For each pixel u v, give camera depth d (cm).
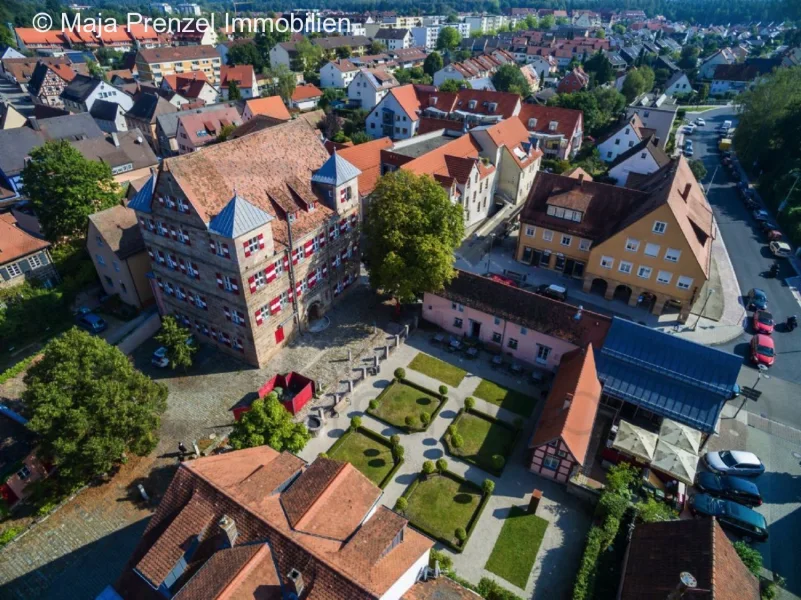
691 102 16312
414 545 2883
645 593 2981
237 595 2433
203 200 4650
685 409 4356
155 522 2897
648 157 8975
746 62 17312
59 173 6706
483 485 3981
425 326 5909
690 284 5762
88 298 6544
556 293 6350
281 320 5356
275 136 5484
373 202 5662
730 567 2989
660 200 5775
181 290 5325
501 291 5381
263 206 5066
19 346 5897
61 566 3562
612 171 9444
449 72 15812
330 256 5825
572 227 6619
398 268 5259
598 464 4278
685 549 3067
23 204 9069
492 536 3725
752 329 5909
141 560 2700
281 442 3956
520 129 9275
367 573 2500
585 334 4919
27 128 9750
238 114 12288
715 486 3994
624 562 3384
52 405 3603
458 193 7419
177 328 4966
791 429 4641
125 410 3791
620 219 6400
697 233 6053
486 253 7444
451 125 9512
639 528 3400
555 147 10512
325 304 6022
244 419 3956
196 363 5325
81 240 7094
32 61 18312
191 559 2717
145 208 4903
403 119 11538
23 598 3378
